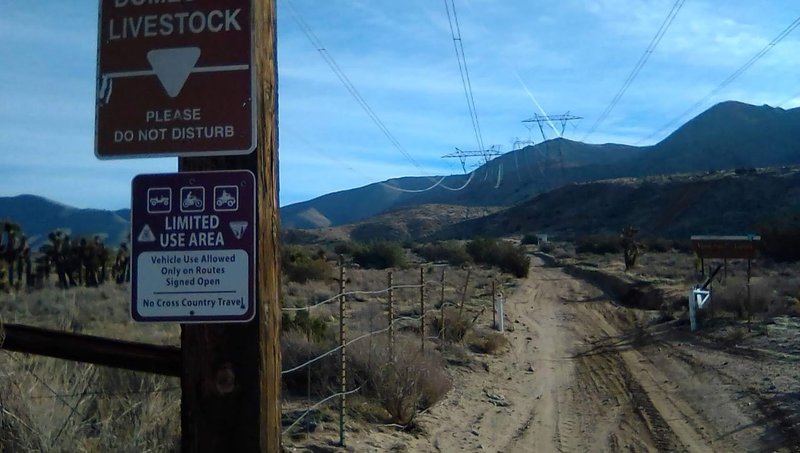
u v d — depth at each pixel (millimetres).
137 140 3717
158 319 3598
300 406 12172
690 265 59188
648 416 13773
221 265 3615
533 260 93500
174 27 3740
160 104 3717
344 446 10375
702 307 27141
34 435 6684
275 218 3783
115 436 7320
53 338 4109
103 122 3740
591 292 48781
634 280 48312
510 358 21250
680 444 11750
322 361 13742
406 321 22797
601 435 12500
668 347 22578
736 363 18453
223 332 3594
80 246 41469
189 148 3693
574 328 29859
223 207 3635
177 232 3633
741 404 14102
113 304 23719
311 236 161750
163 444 7508
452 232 161375
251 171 3656
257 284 3621
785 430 11953
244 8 3723
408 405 12117
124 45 3758
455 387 15898
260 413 3572
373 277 48406
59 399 7238
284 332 15562
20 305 21391
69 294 28219
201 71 3715
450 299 35375
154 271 3621
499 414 13992
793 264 52062
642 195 129125
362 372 13305
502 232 148500
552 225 137000
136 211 3645
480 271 64188
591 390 16703
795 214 62500
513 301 41094
